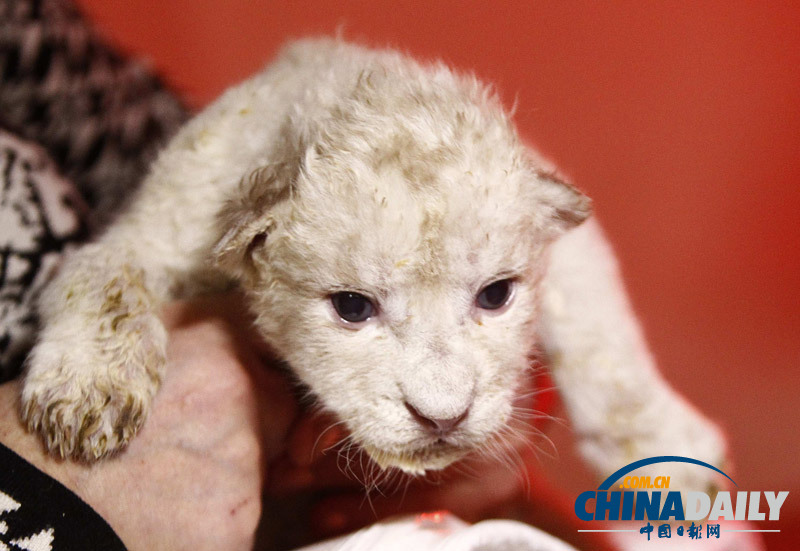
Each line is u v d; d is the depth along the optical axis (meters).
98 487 0.38
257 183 0.39
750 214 0.68
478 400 0.39
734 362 0.69
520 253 0.39
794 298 0.67
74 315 0.41
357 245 0.38
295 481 0.44
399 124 0.39
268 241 0.39
